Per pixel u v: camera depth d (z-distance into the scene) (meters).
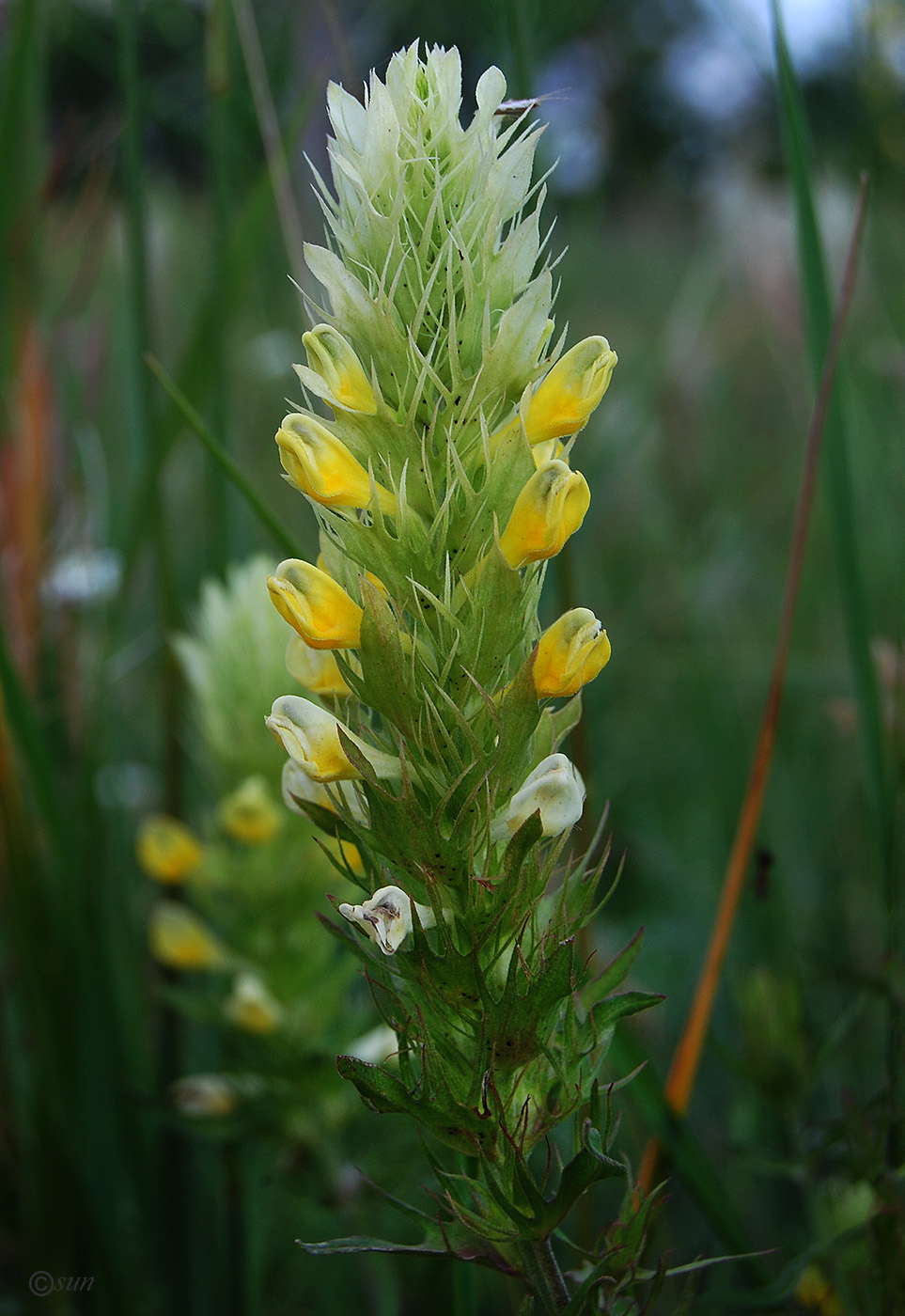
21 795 0.41
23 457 0.43
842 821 0.59
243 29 0.40
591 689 0.65
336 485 0.26
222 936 0.51
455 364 0.26
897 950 0.39
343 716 0.27
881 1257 0.32
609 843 0.26
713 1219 0.35
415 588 0.26
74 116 0.51
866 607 0.36
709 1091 0.49
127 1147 0.44
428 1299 0.36
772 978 0.38
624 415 0.65
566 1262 0.38
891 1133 0.34
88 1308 0.40
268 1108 0.41
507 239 0.26
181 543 0.68
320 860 0.43
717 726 0.63
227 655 0.44
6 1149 0.44
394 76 0.26
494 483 0.26
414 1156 0.39
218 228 0.47
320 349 0.26
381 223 0.26
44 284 0.48
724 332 0.85
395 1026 0.26
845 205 0.66
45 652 0.47
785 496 0.83
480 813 0.26
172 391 0.34
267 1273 0.48
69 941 0.42
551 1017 0.26
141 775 0.59
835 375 0.36
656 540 0.78
